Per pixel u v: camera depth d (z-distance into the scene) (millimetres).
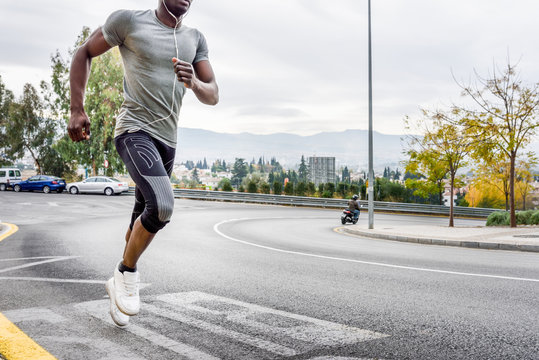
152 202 2660
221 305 4160
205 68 3074
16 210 20641
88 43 2871
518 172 28344
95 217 17672
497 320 3807
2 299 4234
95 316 3639
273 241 11312
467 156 21234
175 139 3109
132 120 2883
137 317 3652
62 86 43250
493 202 49812
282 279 5668
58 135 44375
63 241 9719
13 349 2811
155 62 2852
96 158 40750
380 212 35219
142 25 2832
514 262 7930
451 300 4578
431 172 27609
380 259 8023
